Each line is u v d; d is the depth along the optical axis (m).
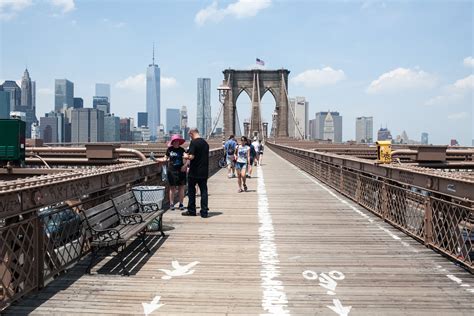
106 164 18.44
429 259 7.34
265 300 5.48
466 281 6.23
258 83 113.00
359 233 9.38
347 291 5.82
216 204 13.53
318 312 5.12
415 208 8.79
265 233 9.33
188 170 11.27
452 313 5.11
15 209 4.93
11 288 5.06
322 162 20.80
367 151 33.38
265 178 22.58
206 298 5.53
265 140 104.38
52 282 6.04
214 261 7.17
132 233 6.73
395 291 5.82
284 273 6.57
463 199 6.45
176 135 11.98
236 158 16.77
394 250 7.93
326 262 7.17
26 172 13.79
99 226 6.74
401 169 9.06
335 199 14.70
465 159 21.92
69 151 18.80
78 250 6.95
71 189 6.30
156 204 8.88
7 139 13.95
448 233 7.32
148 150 29.94
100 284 5.99
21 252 5.26
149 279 6.23
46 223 5.92
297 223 10.47
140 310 5.13
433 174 7.41
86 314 5.00
